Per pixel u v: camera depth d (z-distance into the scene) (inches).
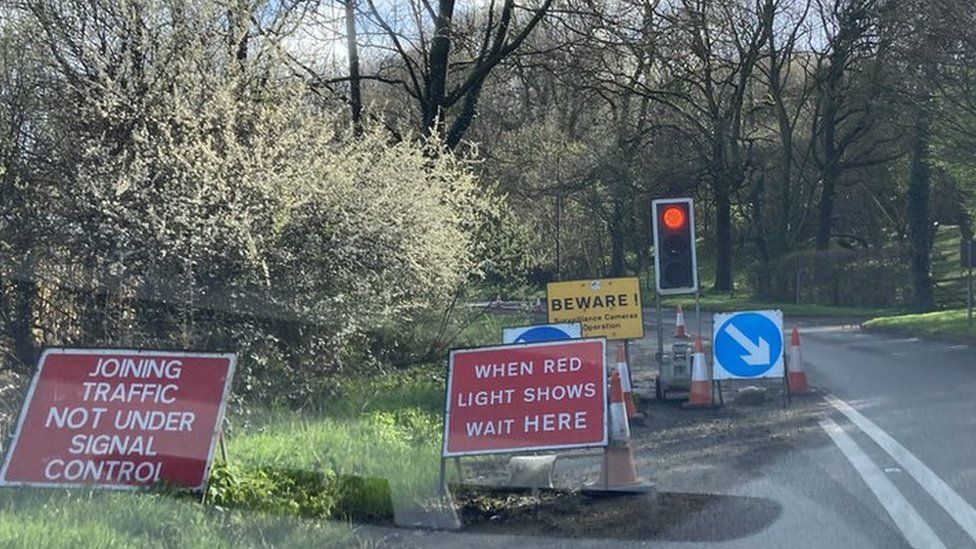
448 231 598.2
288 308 499.5
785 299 1856.5
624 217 1717.5
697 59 1619.1
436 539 312.7
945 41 995.9
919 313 1459.2
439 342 676.7
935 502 349.1
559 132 1507.1
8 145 483.8
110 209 458.0
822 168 1959.9
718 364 590.2
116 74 489.7
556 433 358.0
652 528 321.7
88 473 314.7
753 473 400.5
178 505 302.8
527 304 786.8
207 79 501.7
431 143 671.8
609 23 948.0
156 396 323.0
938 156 1155.3
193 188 471.2
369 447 398.0
